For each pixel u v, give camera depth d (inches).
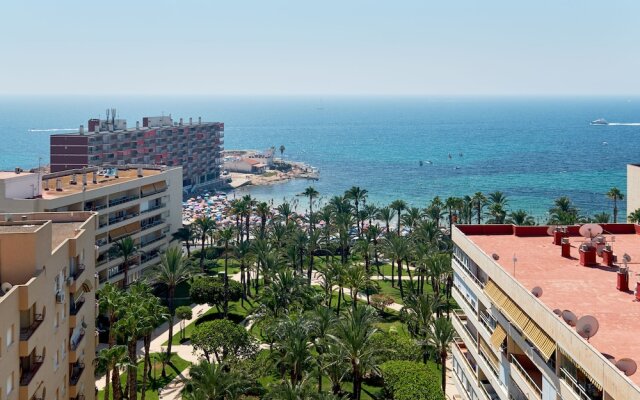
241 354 3476.9
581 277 2150.6
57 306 1975.9
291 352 2790.4
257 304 4608.8
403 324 4239.7
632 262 2332.7
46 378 1840.6
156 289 4960.6
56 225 2443.4
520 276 2164.1
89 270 2373.3
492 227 2861.7
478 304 2385.6
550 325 1681.8
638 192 5029.5
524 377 1899.6
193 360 3742.6
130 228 4926.2
